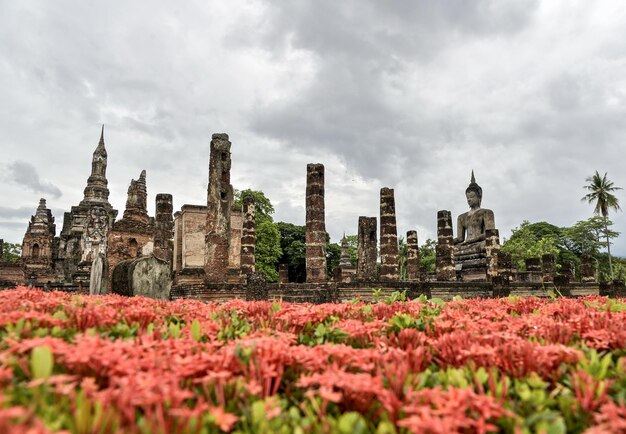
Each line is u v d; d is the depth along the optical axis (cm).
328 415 269
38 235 5269
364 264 3309
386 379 318
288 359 333
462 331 450
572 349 354
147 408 236
